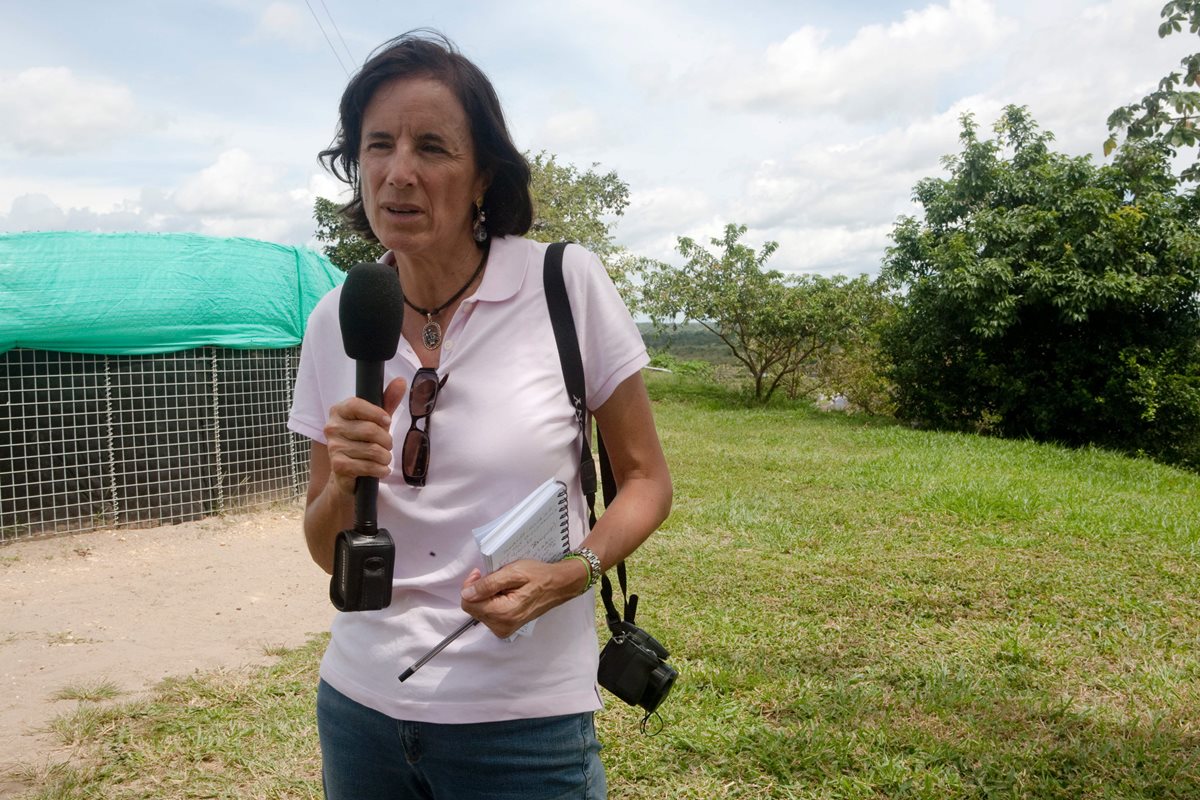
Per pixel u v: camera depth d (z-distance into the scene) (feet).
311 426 5.72
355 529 4.72
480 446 5.00
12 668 14.60
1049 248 47.70
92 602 17.88
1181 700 13.12
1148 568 20.04
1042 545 22.06
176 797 10.74
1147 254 46.96
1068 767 11.25
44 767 11.32
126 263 22.17
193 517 23.62
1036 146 51.19
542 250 5.39
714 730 12.16
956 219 53.01
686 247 63.62
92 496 22.09
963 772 11.23
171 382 23.08
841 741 11.83
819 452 37.96
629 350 5.34
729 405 63.21
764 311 61.00
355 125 5.48
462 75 5.14
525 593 4.61
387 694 5.09
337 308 5.60
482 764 4.99
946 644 15.57
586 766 5.22
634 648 5.96
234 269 24.06
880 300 61.46
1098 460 39.09
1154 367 47.39
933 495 27.58
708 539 22.76
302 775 11.23
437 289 5.38
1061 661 14.58
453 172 5.11
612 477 5.74
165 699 13.38
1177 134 20.51
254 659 15.12
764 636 15.92
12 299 20.42
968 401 53.21
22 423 21.02
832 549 21.68
